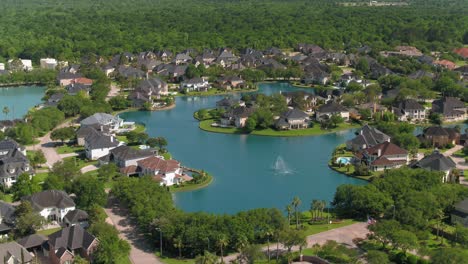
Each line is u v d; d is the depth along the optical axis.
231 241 183.12
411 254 176.38
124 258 179.75
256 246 176.12
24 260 175.75
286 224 192.25
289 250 180.88
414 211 196.38
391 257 176.12
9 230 199.88
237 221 186.12
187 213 198.00
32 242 186.88
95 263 174.12
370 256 170.00
